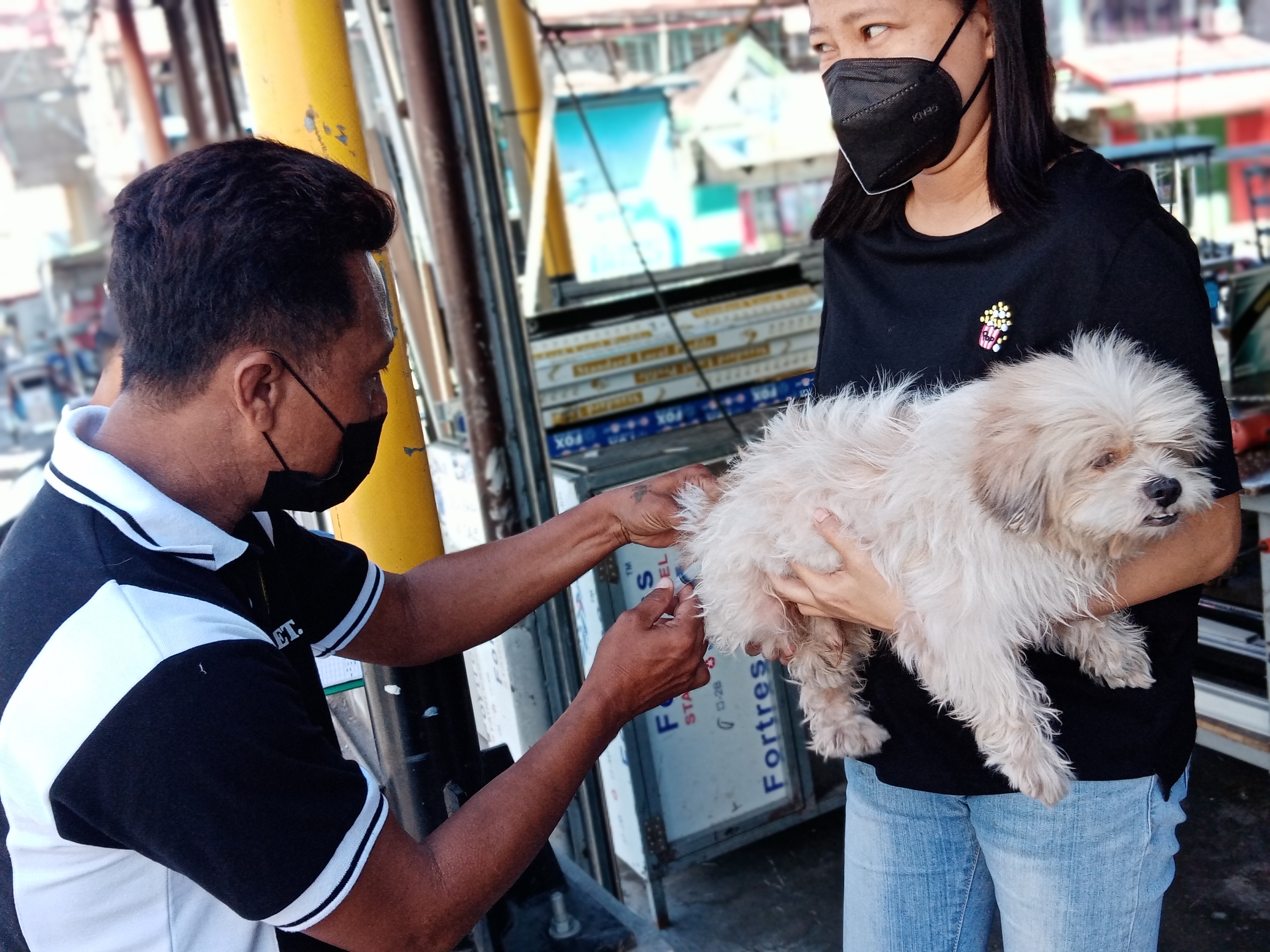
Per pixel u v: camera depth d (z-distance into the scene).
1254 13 7.09
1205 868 2.55
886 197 1.38
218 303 0.98
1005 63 1.19
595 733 1.24
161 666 0.90
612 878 2.47
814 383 1.58
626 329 3.05
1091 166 1.21
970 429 1.25
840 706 1.51
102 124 9.70
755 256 4.08
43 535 0.98
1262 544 2.32
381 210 1.08
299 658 1.23
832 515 1.34
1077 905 1.28
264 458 1.08
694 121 7.13
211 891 0.94
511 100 4.42
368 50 3.32
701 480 1.70
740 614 1.50
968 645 1.26
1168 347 1.17
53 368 10.91
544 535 1.61
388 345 1.12
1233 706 2.53
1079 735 1.27
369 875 0.99
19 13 10.80
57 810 0.90
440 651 1.51
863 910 1.52
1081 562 1.25
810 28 1.39
